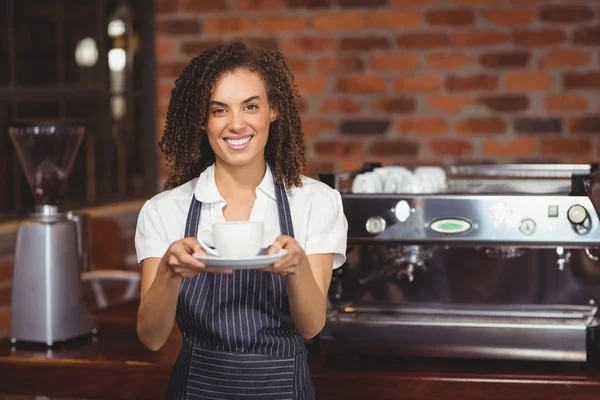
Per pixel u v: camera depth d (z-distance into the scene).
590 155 4.42
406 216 2.57
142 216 2.06
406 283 2.83
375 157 4.61
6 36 4.39
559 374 2.56
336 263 2.11
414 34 4.52
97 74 4.86
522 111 4.46
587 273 2.76
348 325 2.66
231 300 2.01
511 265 2.79
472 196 2.55
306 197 2.05
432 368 2.63
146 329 1.97
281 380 2.01
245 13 4.68
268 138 2.08
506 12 4.42
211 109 1.95
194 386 2.03
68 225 2.96
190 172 2.12
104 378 2.69
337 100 4.62
